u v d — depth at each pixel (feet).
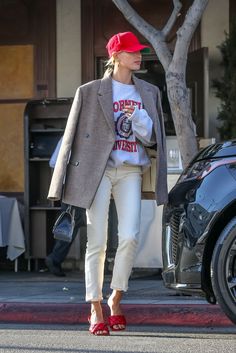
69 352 37.68
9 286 61.21
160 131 39.93
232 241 35.83
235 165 36.63
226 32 71.61
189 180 38.37
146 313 46.93
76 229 63.31
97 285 39.86
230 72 69.31
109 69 40.14
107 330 41.27
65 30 76.02
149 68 74.13
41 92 76.54
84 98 39.22
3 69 77.51
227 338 41.60
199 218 36.60
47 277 67.46
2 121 77.51
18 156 77.20
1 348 39.14
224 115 69.51
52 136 71.61
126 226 39.01
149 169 41.29
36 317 48.91
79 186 38.47
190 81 68.18
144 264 63.52
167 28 54.13
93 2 75.56
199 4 51.98
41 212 71.61
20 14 76.95
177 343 39.83
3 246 70.69
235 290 36.04
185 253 37.01
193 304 47.32
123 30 74.69
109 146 38.60
